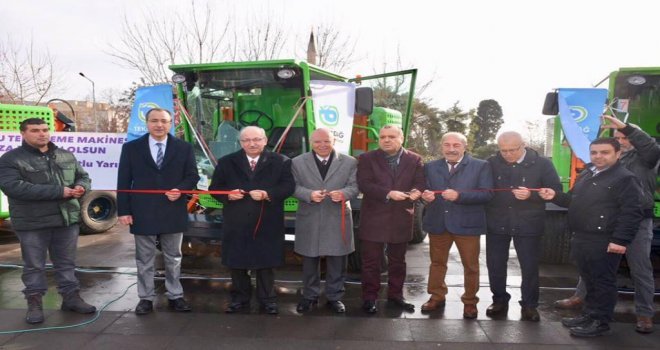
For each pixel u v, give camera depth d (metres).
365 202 4.31
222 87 5.89
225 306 4.46
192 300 4.64
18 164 3.79
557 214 5.88
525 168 4.02
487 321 4.09
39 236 3.94
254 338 3.69
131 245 7.09
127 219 4.05
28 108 7.07
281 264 4.20
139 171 4.05
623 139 4.04
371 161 4.21
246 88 5.91
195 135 5.75
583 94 5.27
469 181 4.05
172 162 4.10
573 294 4.92
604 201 3.65
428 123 24.33
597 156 3.65
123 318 4.06
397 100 6.81
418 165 4.23
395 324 4.00
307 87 5.47
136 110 5.35
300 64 5.42
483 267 6.11
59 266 4.14
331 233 4.20
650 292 3.86
